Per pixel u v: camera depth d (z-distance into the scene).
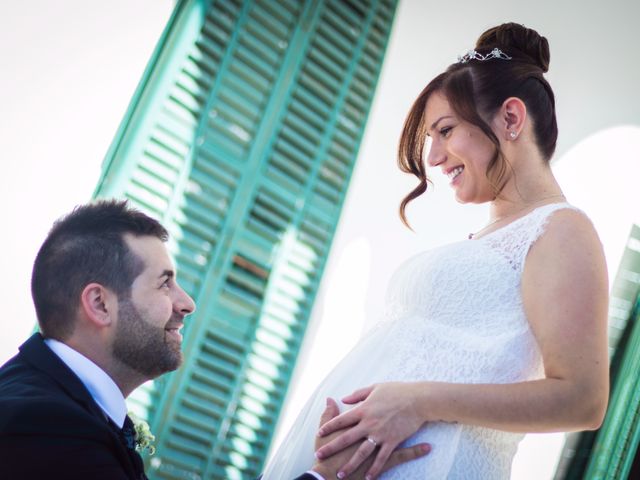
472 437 1.63
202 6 2.85
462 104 1.80
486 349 1.64
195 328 2.78
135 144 2.68
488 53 1.88
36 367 1.75
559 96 3.76
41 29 2.63
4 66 2.56
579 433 3.03
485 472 1.63
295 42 3.08
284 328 2.97
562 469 3.03
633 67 3.88
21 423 1.56
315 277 3.06
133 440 1.83
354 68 3.24
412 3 3.69
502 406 1.53
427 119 1.90
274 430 2.91
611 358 3.11
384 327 1.82
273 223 2.97
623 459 2.89
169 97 2.76
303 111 3.07
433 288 1.73
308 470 1.72
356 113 3.23
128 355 1.86
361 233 3.41
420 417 1.57
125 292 1.87
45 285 1.88
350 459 1.57
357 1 3.29
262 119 2.97
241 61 2.94
